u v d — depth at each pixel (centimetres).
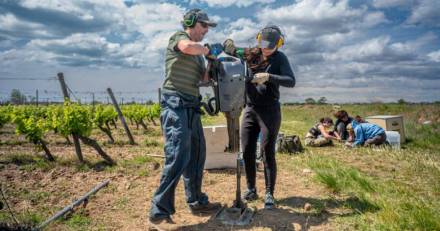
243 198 516
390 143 1035
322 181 589
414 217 415
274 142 483
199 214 461
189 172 454
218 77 415
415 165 738
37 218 440
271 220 439
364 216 443
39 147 812
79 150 758
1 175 631
